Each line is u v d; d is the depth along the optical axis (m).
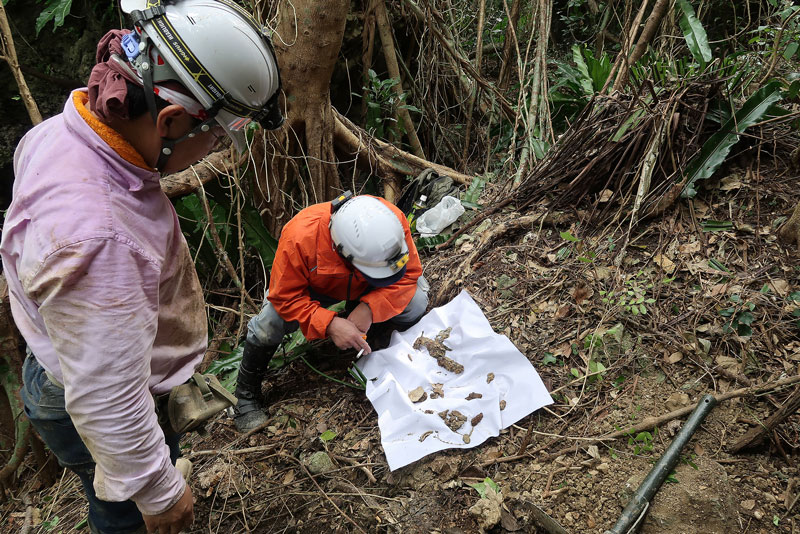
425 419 2.05
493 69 5.37
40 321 1.16
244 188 3.28
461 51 4.61
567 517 1.74
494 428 2.01
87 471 1.36
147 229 1.11
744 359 1.94
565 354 2.19
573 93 4.17
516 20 4.41
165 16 1.02
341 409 2.27
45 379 1.26
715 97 2.63
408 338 2.40
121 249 1.01
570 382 2.10
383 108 4.27
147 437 1.10
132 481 1.10
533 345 2.27
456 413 2.06
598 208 2.70
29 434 2.51
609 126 2.78
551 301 2.40
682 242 2.39
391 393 2.17
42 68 4.52
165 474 1.17
